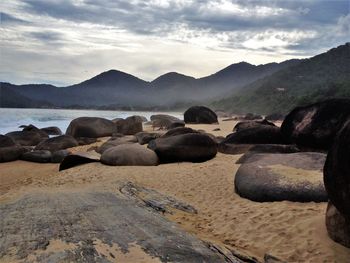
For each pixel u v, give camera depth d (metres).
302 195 7.86
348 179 4.86
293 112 14.42
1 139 18.25
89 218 6.68
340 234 5.85
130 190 9.05
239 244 6.44
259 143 15.19
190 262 5.20
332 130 12.85
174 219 7.62
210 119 38.78
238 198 8.80
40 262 4.87
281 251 5.98
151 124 37.56
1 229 6.03
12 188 11.80
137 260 5.10
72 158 14.20
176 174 11.46
